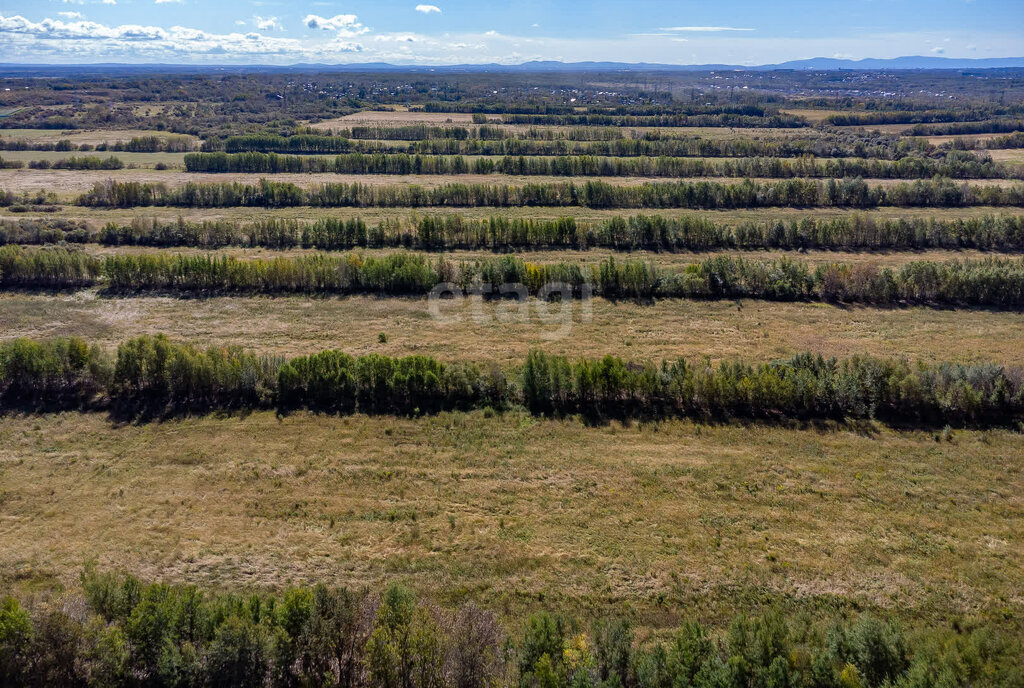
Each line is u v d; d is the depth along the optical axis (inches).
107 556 1133.1
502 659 869.8
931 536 1214.9
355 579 1100.5
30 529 1203.2
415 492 1339.8
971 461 1448.1
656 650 862.5
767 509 1294.3
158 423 1585.9
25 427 1549.0
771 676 799.1
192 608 880.3
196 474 1385.3
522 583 1099.9
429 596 1059.9
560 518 1264.8
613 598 1067.9
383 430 1574.8
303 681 842.8
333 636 852.6
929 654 850.1
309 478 1380.4
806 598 1066.7
